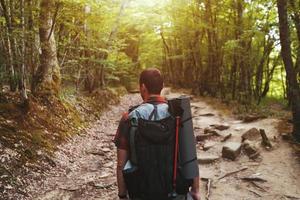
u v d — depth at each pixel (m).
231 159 7.54
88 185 6.18
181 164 2.34
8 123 7.16
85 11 12.71
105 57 15.95
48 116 8.77
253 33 12.91
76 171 6.90
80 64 13.70
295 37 10.66
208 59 19.53
